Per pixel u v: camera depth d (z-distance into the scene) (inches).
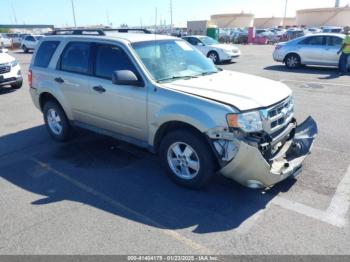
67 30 223.9
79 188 161.8
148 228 128.3
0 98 374.0
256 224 129.5
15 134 247.1
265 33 1792.6
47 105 226.5
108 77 180.5
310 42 554.3
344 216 133.1
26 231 127.7
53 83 213.8
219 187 158.9
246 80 169.8
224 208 141.3
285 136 154.9
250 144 132.0
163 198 150.4
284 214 135.5
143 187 161.2
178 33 754.8
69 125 220.1
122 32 214.8
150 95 158.1
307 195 149.4
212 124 136.4
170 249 116.2
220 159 139.3
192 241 120.3
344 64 506.3
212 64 201.2
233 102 136.9
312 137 165.9
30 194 156.9
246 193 152.6
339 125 248.5
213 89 151.1
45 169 184.1
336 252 112.9
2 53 424.2
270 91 154.2
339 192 151.4
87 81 189.3
